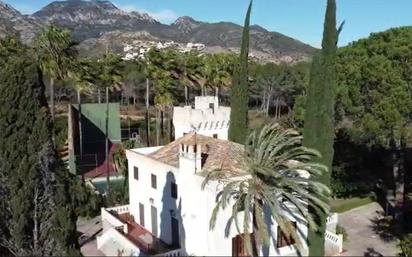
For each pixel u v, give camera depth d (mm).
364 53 39969
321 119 29859
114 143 68938
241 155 28984
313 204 29219
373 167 50594
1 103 24125
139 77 101375
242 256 28688
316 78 29859
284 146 30984
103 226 36062
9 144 24078
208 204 27438
